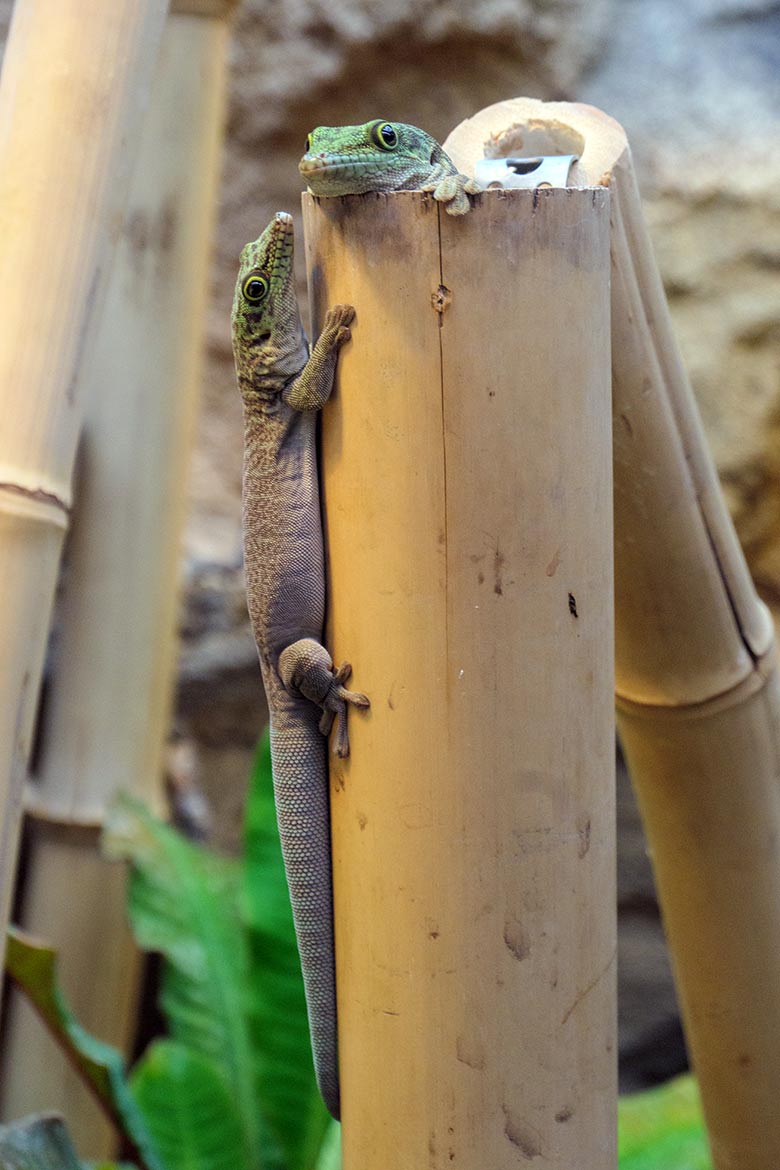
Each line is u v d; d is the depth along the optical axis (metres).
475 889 0.92
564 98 1.60
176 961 1.22
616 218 0.95
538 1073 0.92
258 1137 1.19
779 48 1.58
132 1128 1.13
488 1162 0.92
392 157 0.92
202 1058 1.20
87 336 0.98
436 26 1.57
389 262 0.91
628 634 1.01
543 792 0.92
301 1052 1.20
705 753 1.02
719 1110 1.05
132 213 1.24
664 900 1.05
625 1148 1.19
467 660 0.91
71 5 0.97
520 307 0.90
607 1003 0.93
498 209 0.90
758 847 1.03
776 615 1.55
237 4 1.25
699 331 1.56
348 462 0.92
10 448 0.96
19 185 0.96
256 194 1.60
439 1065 0.92
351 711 0.93
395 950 0.92
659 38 1.60
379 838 0.92
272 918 1.21
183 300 1.25
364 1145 0.94
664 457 0.98
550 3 1.58
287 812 0.96
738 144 1.57
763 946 1.03
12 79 0.97
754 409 1.54
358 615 0.93
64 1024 1.12
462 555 0.91
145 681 1.26
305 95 1.58
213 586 1.55
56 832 1.25
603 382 0.92
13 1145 1.05
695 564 0.99
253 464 0.96
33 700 0.98
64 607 1.26
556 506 0.91
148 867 1.23
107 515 1.25
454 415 0.91
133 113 0.98
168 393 1.25
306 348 0.97
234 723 1.55
